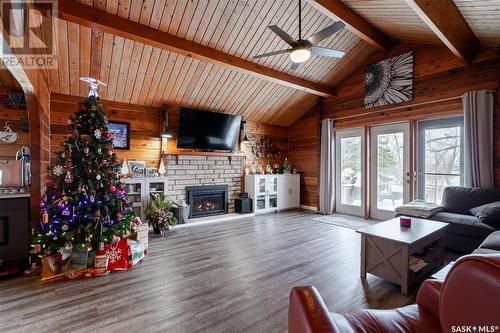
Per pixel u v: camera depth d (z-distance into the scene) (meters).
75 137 2.86
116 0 3.03
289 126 7.21
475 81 3.94
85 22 2.99
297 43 2.88
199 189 5.53
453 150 4.31
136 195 4.47
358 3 3.55
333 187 6.06
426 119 4.59
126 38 3.43
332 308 2.15
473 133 3.80
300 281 2.63
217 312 2.09
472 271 0.81
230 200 6.06
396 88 4.84
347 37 4.66
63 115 4.17
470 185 3.83
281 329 1.88
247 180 6.12
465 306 0.82
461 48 3.58
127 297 2.31
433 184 4.54
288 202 6.52
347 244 3.79
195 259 3.21
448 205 3.73
